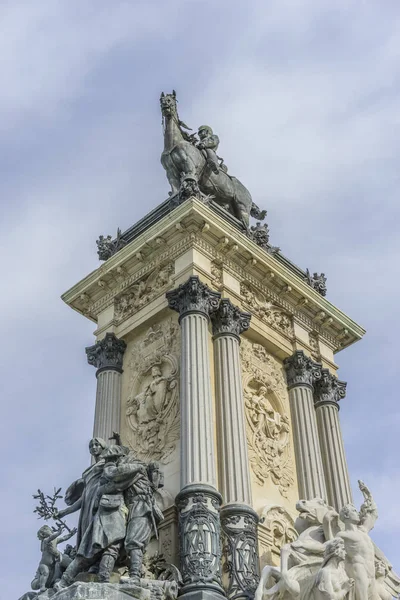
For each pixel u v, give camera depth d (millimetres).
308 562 24172
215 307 30297
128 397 31250
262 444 30156
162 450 28656
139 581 22422
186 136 35656
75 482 25469
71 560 25328
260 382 31484
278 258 35438
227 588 25125
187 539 24922
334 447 32406
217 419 28266
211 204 33344
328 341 35344
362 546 24703
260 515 27906
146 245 32062
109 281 33656
